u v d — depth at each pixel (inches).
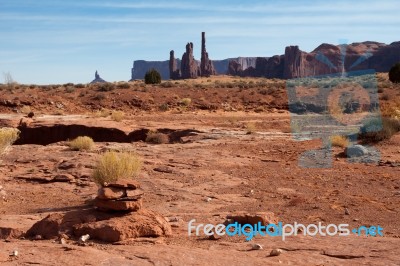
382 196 534.0
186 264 276.4
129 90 2447.1
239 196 549.3
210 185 617.0
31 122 1617.9
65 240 338.3
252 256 296.8
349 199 516.7
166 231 358.3
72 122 1585.9
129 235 340.2
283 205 496.4
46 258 287.7
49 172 700.7
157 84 2997.0
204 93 2442.2
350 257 291.3
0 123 1594.5
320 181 634.2
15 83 2723.9
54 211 481.1
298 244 323.9
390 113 1195.3
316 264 278.4
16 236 363.9
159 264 276.8
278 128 1540.4
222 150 970.1
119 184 367.2
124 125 1573.6
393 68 2704.2
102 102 2251.5
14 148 1007.0
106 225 341.1
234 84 2869.1
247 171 726.5
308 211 464.1
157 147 1024.2
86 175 665.0
